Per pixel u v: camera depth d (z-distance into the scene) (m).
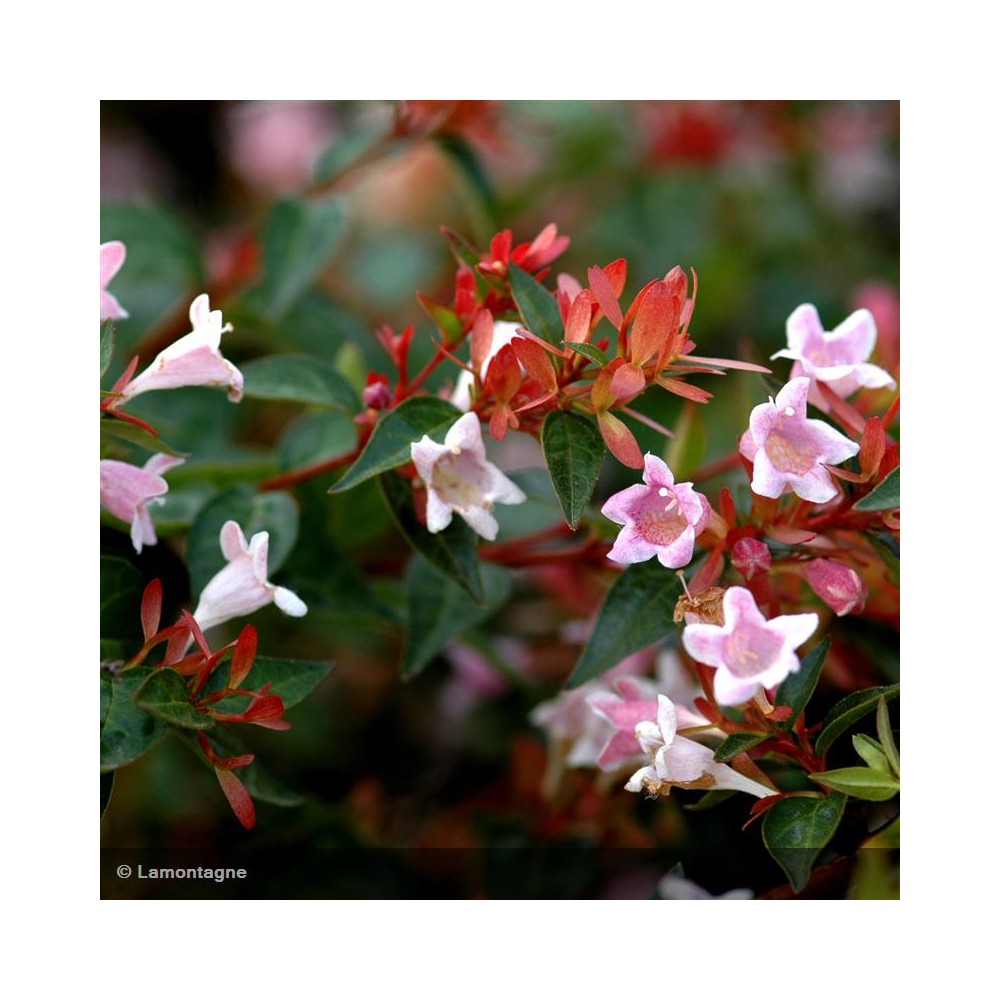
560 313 0.41
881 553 0.42
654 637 0.42
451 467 0.41
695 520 0.39
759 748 0.41
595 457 0.40
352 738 0.53
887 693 0.40
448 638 0.47
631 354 0.40
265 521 0.45
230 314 0.54
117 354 0.53
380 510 0.50
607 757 0.43
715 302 0.58
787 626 0.39
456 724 0.54
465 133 0.55
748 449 0.41
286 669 0.42
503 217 0.60
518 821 0.50
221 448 0.52
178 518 0.48
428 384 0.54
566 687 0.42
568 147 0.60
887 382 0.42
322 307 0.56
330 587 0.48
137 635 0.44
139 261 0.54
